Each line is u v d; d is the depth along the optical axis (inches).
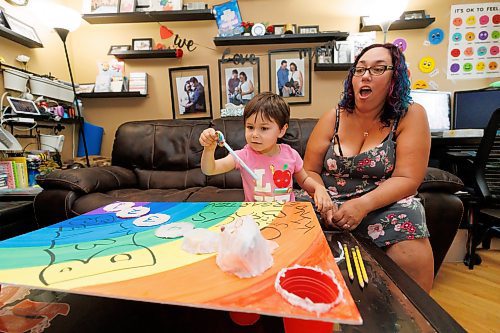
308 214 26.0
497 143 51.2
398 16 67.6
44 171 59.3
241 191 56.5
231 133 69.7
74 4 83.4
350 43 78.6
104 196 50.1
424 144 33.6
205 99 85.5
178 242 19.1
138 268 15.2
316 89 83.3
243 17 81.9
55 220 47.8
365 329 14.6
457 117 76.6
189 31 83.7
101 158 78.0
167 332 16.9
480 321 37.8
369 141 37.1
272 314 11.4
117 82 82.7
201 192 56.2
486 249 63.3
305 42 81.6
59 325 17.7
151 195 53.8
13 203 48.5
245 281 13.8
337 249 24.4
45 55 73.9
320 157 40.7
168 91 86.1
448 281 49.3
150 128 72.2
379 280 19.3
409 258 31.0
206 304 12.0
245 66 83.6
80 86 82.3
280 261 16.2
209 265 15.6
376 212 33.5
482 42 79.6
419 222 31.7
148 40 83.3
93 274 14.5
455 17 79.0
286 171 41.9
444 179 43.3
